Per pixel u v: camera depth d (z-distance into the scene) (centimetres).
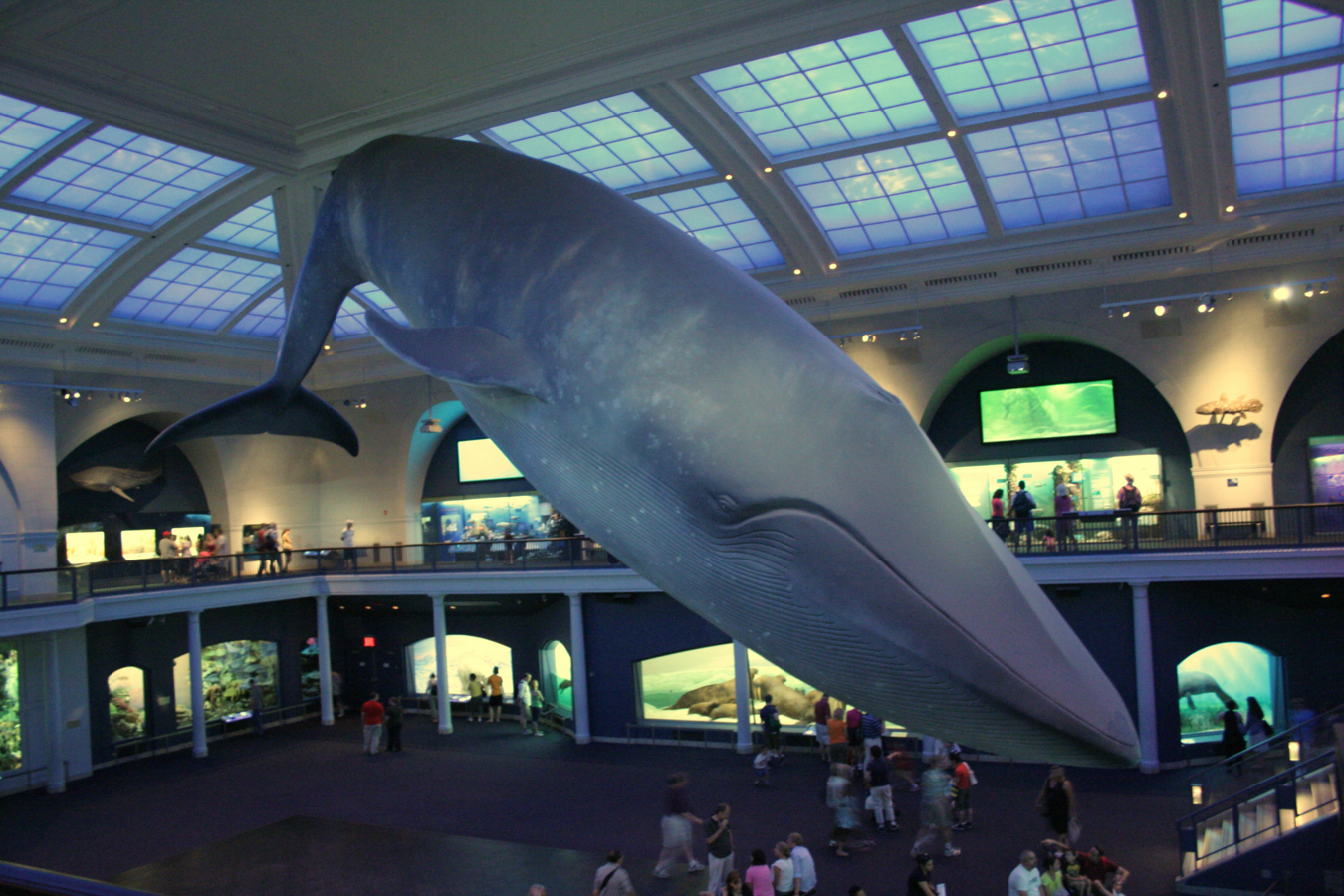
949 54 1518
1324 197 1777
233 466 2764
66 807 1730
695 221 2086
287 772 1903
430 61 1088
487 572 2147
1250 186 1794
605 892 961
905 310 2206
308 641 2536
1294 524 1630
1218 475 1997
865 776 1530
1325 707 1628
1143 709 1627
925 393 2217
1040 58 1521
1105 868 1051
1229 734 1563
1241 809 1118
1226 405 1950
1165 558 1608
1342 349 1991
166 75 1107
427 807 1611
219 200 1894
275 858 1390
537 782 1748
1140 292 2023
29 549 2203
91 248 2000
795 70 1557
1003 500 2312
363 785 1769
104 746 2064
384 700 2539
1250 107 1586
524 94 1196
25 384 2191
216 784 1830
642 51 1137
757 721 1975
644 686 2056
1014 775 1633
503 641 2386
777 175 1862
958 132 1688
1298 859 1047
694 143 1752
